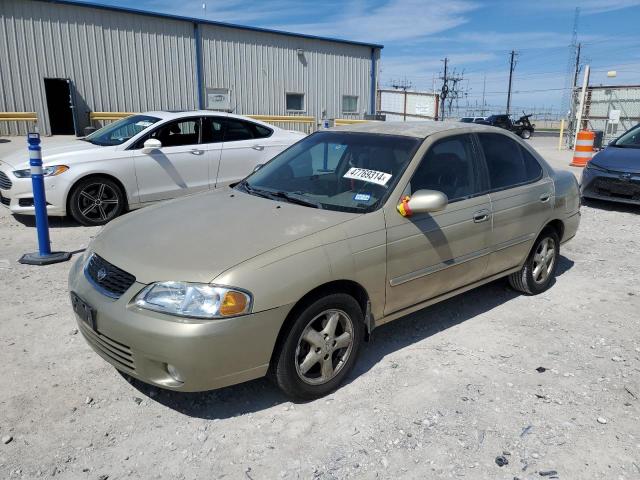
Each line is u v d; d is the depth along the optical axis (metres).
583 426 3.10
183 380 2.86
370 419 3.13
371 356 3.88
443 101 68.25
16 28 17.41
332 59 24.11
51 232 6.95
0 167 7.14
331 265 3.17
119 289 3.03
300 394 3.21
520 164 4.77
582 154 15.04
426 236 3.74
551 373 3.68
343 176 3.96
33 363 3.65
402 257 3.61
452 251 3.97
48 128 18.47
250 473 2.70
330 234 3.27
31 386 3.39
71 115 18.98
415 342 4.11
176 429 3.03
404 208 3.58
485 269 4.37
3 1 17.08
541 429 3.06
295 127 23.31
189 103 20.81
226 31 21.08
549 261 5.18
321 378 3.30
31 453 2.80
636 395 3.43
